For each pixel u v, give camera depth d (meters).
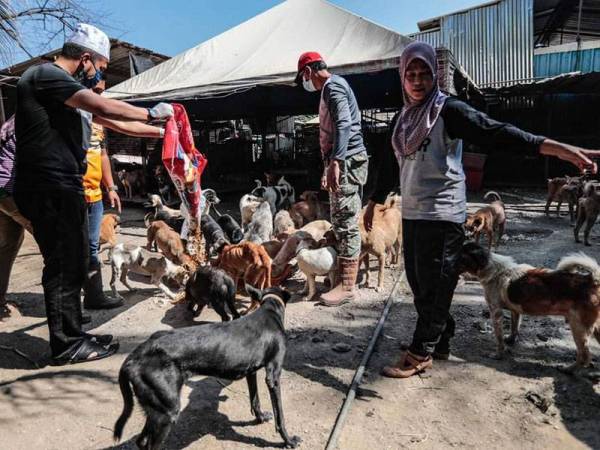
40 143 3.21
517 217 9.41
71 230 3.38
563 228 8.22
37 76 3.14
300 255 4.58
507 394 2.94
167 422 2.18
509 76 16.00
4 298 4.52
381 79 11.23
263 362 2.50
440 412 2.78
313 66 4.26
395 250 5.97
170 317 4.39
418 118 2.82
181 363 2.22
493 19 16.06
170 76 10.52
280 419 2.46
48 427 2.70
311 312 4.40
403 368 3.17
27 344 3.85
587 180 8.48
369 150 17.16
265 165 17.52
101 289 4.63
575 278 3.05
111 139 16.92
